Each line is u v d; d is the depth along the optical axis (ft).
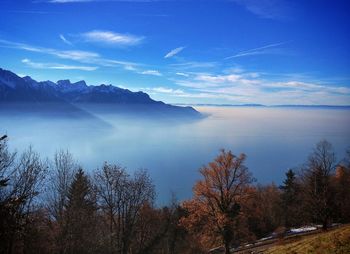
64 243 71.56
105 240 94.94
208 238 125.59
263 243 147.02
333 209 146.61
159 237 128.98
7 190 52.70
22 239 58.18
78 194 82.17
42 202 68.90
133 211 102.68
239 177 125.39
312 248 64.69
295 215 182.91
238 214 123.75
